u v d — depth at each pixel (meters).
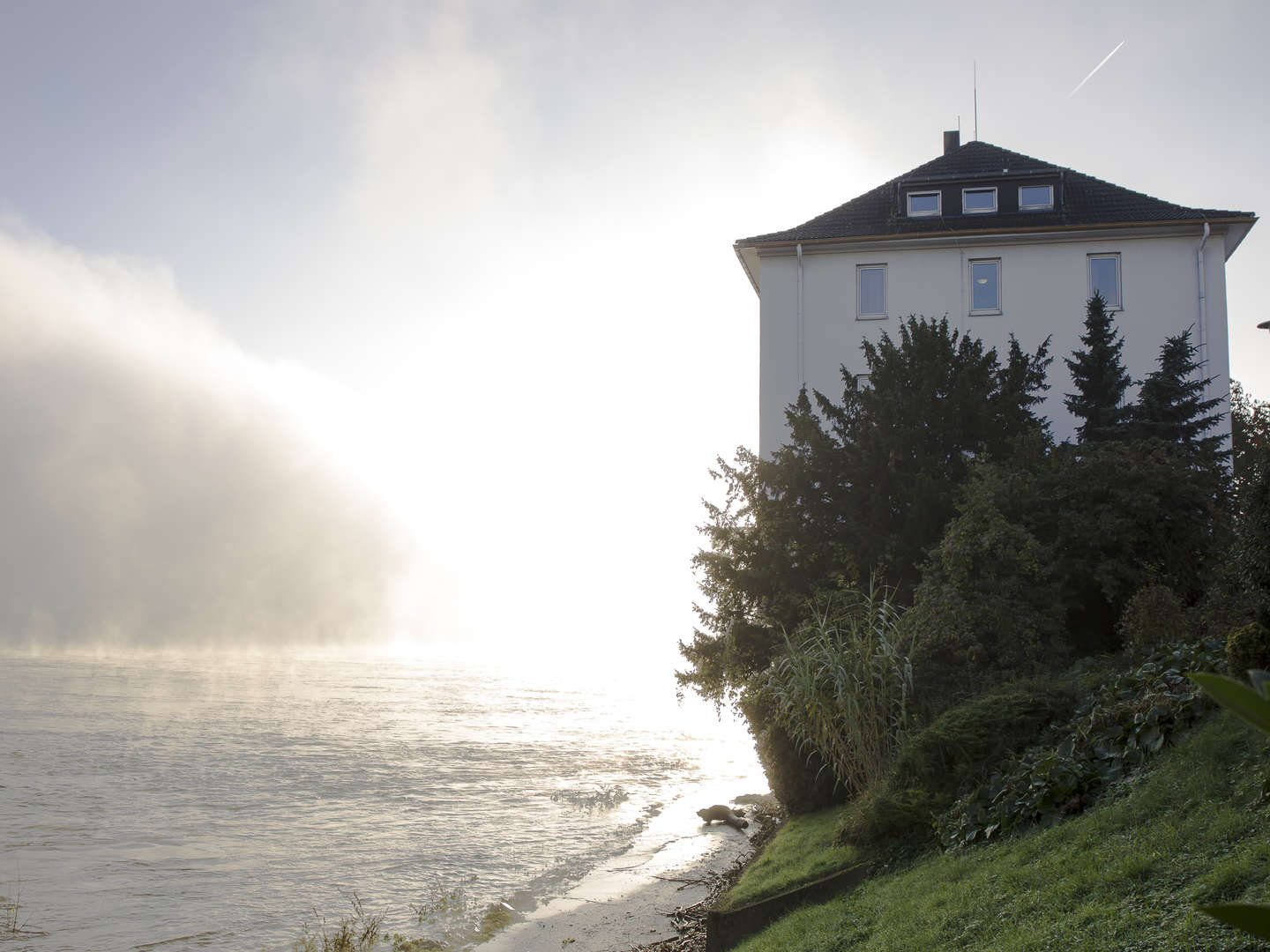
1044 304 31.16
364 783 31.44
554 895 16.78
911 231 32.56
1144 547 17.02
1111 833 7.77
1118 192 33.34
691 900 15.36
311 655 158.25
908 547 18.14
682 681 20.30
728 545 19.84
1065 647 14.29
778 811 23.00
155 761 35.50
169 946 14.37
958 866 8.76
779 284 32.84
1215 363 30.11
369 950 13.75
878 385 21.25
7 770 32.72
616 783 32.59
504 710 65.38
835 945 8.27
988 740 10.52
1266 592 12.64
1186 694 9.17
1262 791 6.98
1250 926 1.78
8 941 14.62
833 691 12.82
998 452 19.61
